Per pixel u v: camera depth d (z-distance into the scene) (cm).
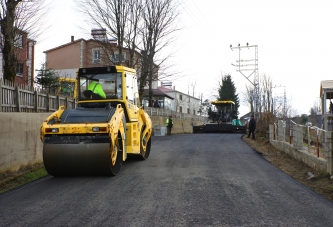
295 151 1302
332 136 913
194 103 7344
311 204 665
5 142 927
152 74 2556
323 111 2519
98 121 914
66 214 589
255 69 3819
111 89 1083
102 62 2681
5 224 541
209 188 788
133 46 2341
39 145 1141
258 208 631
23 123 1031
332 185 809
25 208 629
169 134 3019
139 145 1170
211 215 585
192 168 1070
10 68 1324
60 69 3841
